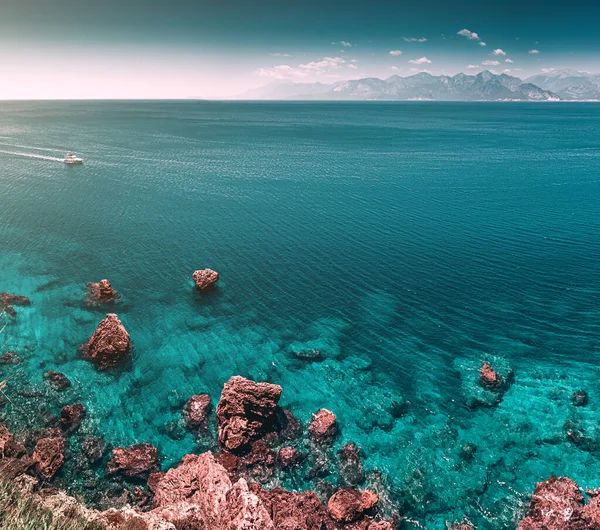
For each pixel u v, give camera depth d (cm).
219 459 3253
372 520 2897
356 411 3819
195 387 4031
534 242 7475
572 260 6738
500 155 16838
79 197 9619
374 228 8162
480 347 4662
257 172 13050
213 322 5044
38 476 2961
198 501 2638
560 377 4231
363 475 3234
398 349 4628
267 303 5469
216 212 8950
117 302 5338
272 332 4888
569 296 5672
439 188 11269
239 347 4619
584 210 9256
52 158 14088
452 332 4922
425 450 3450
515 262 6681
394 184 11725
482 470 3291
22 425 3459
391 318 5184
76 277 5897
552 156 16588
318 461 3341
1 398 3694
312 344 4697
